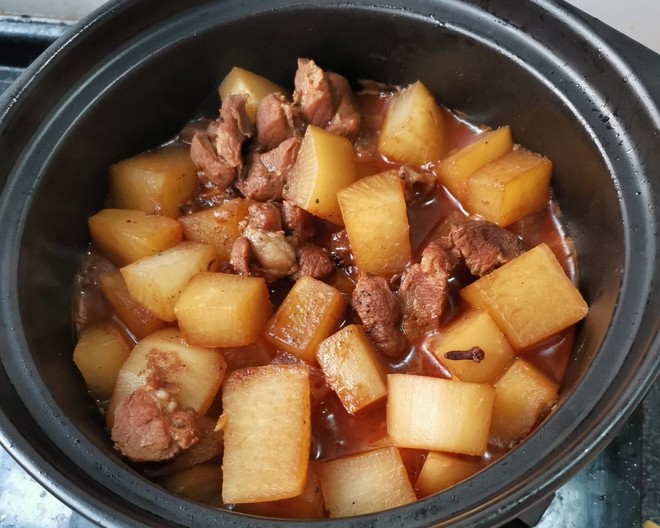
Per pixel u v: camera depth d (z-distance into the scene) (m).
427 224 0.27
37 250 0.23
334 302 0.24
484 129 0.29
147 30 0.25
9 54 0.32
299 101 0.28
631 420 0.25
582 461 0.17
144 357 0.23
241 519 0.17
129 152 0.28
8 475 0.24
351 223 0.25
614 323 0.19
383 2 0.26
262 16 0.26
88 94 0.25
